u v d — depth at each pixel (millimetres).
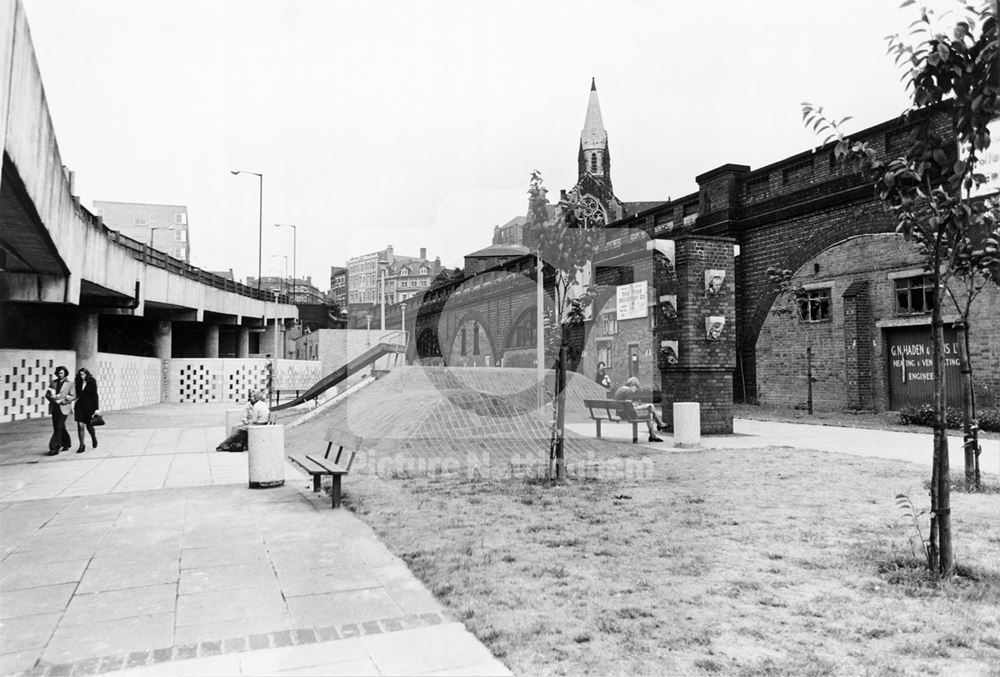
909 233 4711
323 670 3006
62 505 6820
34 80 8930
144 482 8320
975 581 4207
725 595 3953
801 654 3146
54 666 3086
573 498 6453
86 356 23281
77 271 16922
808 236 18516
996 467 8711
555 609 3699
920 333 15938
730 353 13055
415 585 4152
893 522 5738
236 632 3459
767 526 5578
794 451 10250
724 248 13141
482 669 2996
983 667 3010
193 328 40219
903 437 12359
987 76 4020
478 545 4945
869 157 4547
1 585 4234
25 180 8609
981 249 6582
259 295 38094
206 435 14844
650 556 4660
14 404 18094
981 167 6340
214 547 5102
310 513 6262
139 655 3195
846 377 17344
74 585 4238
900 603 3832
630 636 3346
